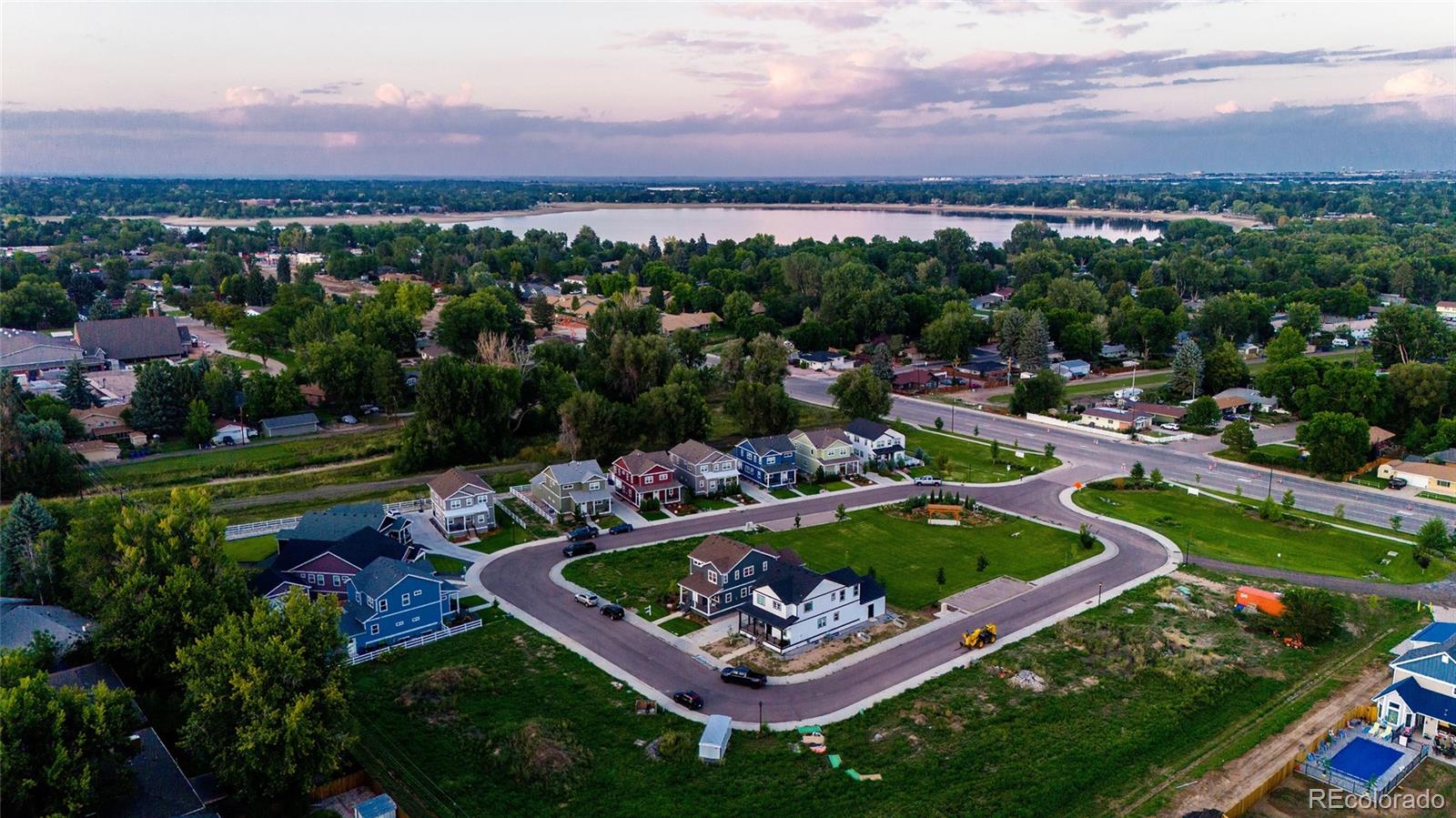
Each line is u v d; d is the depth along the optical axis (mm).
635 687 62500
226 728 48688
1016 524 95312
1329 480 110938
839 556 86312
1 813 41531
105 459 112188
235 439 121875
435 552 85562
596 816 49156
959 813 49281
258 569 74562
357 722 56594
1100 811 50062
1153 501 102688
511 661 65625
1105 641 68625
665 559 84688
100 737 45312
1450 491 105562
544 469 107500
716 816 49062
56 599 69062
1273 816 49844
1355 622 73188
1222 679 63594
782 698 61250
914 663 66062
